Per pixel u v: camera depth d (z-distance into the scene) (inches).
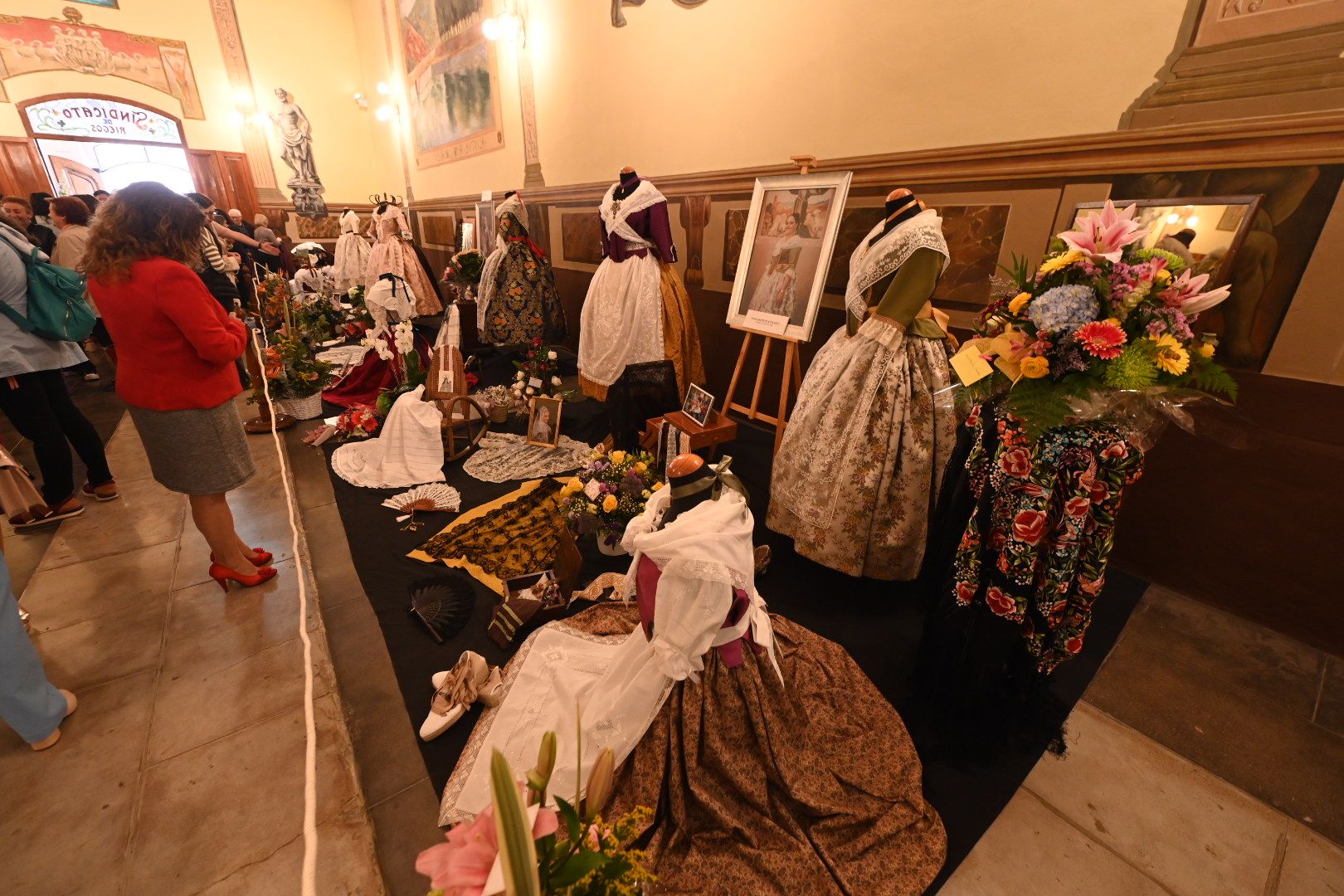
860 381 92.5
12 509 92.6
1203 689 76.7
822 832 56.1
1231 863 56.9
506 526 113.2
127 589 95.7
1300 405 79.6
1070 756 67.7
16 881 54.9
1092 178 92.4
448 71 299.6
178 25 363.9
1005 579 66.6
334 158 437.7
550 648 74.7
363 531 112.8
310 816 31.4
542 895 23.0
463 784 61.2
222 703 74.4
